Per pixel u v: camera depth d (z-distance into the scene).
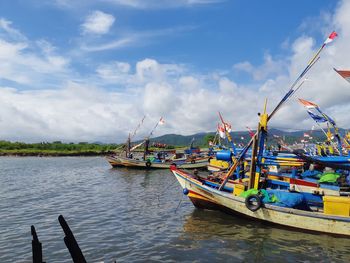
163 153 56.09
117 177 40.81
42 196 27.11
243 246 13.81
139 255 13.13
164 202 23.62
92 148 120.38
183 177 20.38
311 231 14.99
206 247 13.83
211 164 36.44
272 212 15.89
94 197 26.39
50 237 15.70
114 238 15.31
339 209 14.43
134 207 22.06
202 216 18.89
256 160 18.52
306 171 21.06
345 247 13.48
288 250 13.27
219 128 39.62
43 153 106.19
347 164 19.25
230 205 17.61
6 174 45.69
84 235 15.84
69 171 50.00
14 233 16.42
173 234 15.71
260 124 18.20
